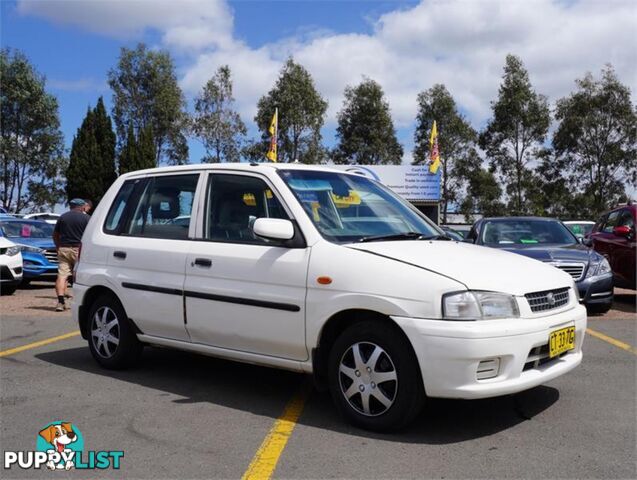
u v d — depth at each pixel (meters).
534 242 9.68
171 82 55.06
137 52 54.16
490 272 4.09
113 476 3.48
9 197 49.03
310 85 51.09
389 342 3.93
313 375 4.38
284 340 4.43
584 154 48.41
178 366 6.01
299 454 3.74
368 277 4.05
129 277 5.49
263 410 4.61
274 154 26.48
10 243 11.90
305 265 4.34
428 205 32.03
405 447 3.82
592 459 3.63
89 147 46.47
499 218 10.53
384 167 31.91
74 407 4.71
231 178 5.08
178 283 5.09
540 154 49.56
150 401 4.86
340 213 4.77
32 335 7.80
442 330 3.74
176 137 55.06
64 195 50.38
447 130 52.66
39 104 47.25
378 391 4.00
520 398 4.83
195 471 3.52
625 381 5.34
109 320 5.82
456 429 4.14
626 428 4.15
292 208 4.60
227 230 4.97
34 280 14.56
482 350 3.72
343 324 4.36
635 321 8.62
